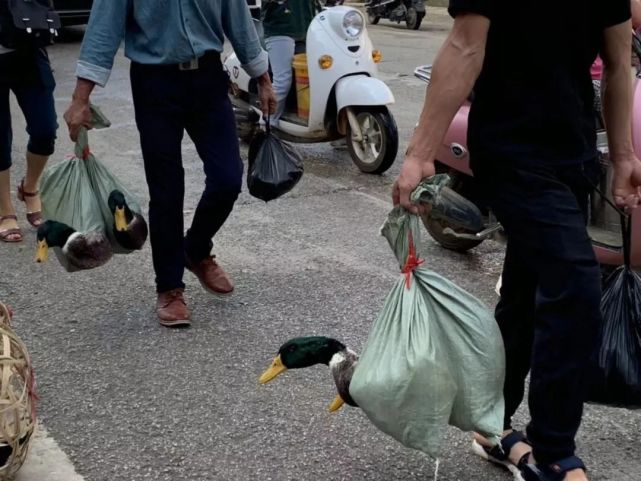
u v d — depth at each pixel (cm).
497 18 251
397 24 1856
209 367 390
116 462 318
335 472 312
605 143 420
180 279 430
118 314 446
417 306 261
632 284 288
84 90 401
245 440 333
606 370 280
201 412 353
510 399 301
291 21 734
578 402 262
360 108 709
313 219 605
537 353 261
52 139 555
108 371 386
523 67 255
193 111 411
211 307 454
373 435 335
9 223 559
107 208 420
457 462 316
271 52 741
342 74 709
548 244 254
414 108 951
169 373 385
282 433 337
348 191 674
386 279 495
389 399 256
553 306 255
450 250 542
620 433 339
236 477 310
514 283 288
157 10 393
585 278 252
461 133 489
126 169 731
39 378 379
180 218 421
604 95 283
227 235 569
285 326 432
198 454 324
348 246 550
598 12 261
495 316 297
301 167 455
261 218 605
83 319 441
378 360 261
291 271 505
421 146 258
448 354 263
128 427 342
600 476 312
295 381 377
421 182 258
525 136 259
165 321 427
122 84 1091
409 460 319
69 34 1520
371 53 723
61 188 417
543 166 258
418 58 1316
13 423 277
